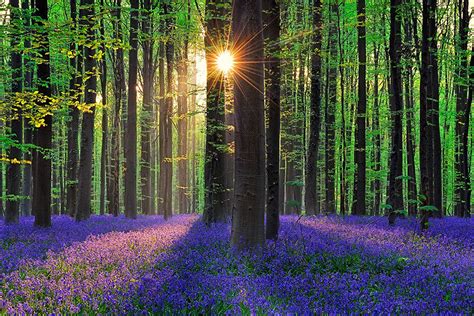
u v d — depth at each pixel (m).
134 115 23.64
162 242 10.77
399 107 15.35
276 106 10.95
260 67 9.08
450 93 38.75
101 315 4.82
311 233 12.37
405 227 15.20
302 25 18.28
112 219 22.11
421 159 13.48
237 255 8.50
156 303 5.12
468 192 23.25
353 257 8.67
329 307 5.18
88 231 15.04
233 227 9.15
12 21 10.90
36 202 16.11
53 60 20.86
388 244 10.65
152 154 48.06
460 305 5.60
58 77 22.17
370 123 37.28
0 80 16.12
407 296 6.04
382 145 38.69
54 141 33.62
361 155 23.27
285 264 7.93
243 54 8.99
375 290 6.32
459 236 13.11
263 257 8.33
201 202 47.41
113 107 39.12
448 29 24.66
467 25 22.09
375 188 34.28
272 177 10.87
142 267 7.61
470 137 36.72
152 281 6.21
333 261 8.30
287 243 10.07
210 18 15.05
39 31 10.80
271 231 10.78
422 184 13.44
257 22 9.06
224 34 15.10
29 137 21.94
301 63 23.33
